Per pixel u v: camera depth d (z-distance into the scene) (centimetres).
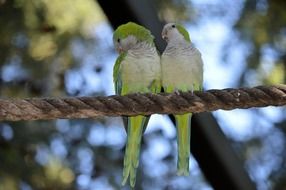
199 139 843
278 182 1402
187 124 852
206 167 854
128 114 727
